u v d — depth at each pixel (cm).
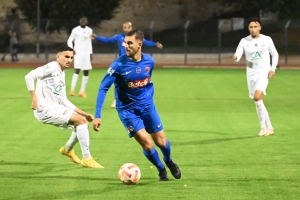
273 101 4344
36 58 8838
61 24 8738
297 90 5100
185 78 6266
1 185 1861
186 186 1847
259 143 2672
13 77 6234
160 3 10844
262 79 2903
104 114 3622
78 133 2109
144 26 10600
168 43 9300
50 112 2125
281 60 8612
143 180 1936
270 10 9600
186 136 2878
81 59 4516
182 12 10944
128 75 1806
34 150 2486
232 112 3753
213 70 7462
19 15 9831
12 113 3625
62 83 2175
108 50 9238
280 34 9106
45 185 1861
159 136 1878
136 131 1841
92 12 9119
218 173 2045
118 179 1948
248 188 1825
